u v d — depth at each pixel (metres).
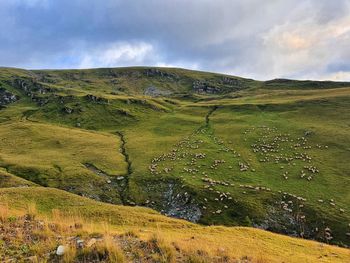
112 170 101.56
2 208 27.08
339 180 86.62
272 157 104.44
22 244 20.12
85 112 194.50
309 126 128.25
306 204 76.12
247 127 137.88
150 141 132.75
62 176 96.00
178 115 177.88
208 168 98.19
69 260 18.31
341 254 35.09
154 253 20.06
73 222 27.30
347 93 173.25
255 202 77.75
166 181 90.94
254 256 24.38
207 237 33.59
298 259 29.80
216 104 189.00
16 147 131.00
